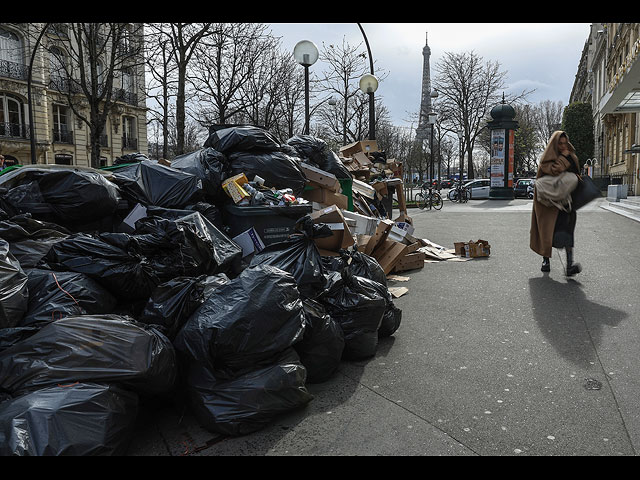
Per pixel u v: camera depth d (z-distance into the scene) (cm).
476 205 2392
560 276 659
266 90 2233
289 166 567
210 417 266
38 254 337
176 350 279
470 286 623
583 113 4203
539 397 312
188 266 349
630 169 2595
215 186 501
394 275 712
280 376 280
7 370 230
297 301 309
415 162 4916
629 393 312
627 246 872
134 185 457
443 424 282
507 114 2792
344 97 2698
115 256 312
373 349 393
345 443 263
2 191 397
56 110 3372
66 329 244
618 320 459
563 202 623
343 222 525
